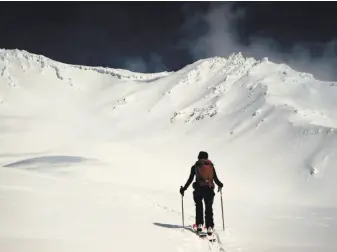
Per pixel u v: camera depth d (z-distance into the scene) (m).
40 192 13.82
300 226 12.75
